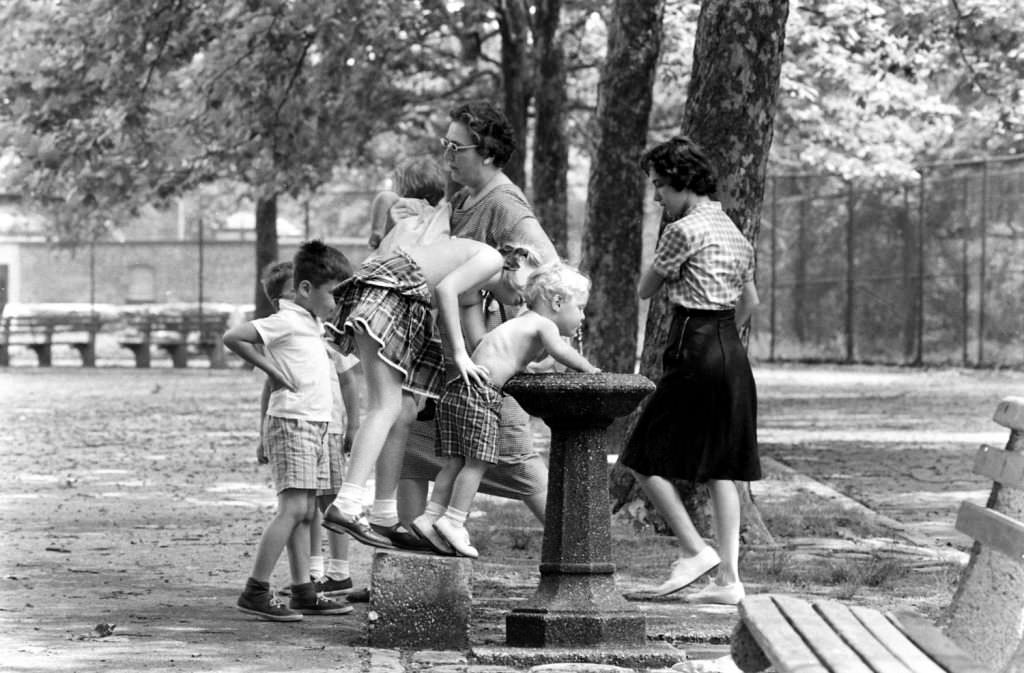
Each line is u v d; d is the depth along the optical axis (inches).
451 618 361.1
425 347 374.6
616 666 339.9
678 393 421.7
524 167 1232.8
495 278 377.4
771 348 2246.6
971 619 277.3
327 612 410.6
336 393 428.8
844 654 236.5
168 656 341.7
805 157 1467.8
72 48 1209.4
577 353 367.2
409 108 1414.9
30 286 3326.8
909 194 1936.5
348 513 366.0
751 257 430.6
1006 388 1589.6
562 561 353.1
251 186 1355.8
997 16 1109.7
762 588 451.8
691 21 1163.9
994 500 273.4
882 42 1152.8
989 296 1822.1
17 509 644.7
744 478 422.3
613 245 858.1
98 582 457.1
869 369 2001.7
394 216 441.7
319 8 1179.9
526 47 1227.9
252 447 950.4
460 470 372.8
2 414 1234.0
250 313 2263.8
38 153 1244.5
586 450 354.0
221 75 1223.5
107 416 1213.7
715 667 325.7
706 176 430.0
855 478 788.0
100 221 1521.9
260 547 400.2
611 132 846.5
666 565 497.7
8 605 411.5
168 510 644.7
